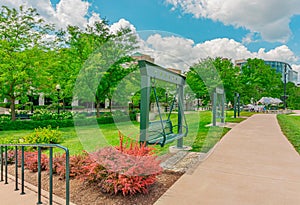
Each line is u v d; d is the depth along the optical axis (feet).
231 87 61.41
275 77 135.95
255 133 30.60
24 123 41.47
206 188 11.48
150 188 11.44
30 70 40.50
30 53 39.96
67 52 47.37
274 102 103.19
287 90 148.66
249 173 13.79
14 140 20.86
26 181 12.90
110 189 10.68
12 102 43.75
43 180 12.80
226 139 25.67
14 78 38.50
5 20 41.29
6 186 12.10
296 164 15.69
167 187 11.61
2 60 38.04
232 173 13.80
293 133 30.48
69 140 27.84
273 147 21.30
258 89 113.80
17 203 10.01
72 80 44.88
